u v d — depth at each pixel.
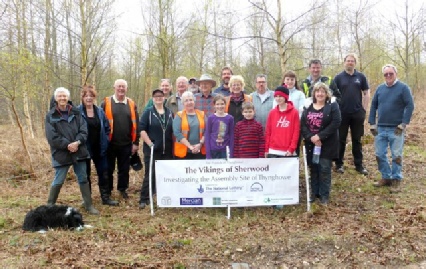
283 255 5.11
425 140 11.82
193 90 8.88
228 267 4.84
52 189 6.57
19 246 5.32
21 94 11.63
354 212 6.45
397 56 21.64
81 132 6.53
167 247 5.30
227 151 6.55
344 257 5.03
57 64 16.53
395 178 7.60
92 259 4.89
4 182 9.56
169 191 6.62
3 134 17.92
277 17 10.35
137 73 26.91
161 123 6.98
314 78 7.96
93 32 12.08
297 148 6.96
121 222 6.28
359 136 8.29
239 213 6.72
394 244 5.30
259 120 7.30
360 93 8.05
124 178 7.59
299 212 6.59
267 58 18.72
